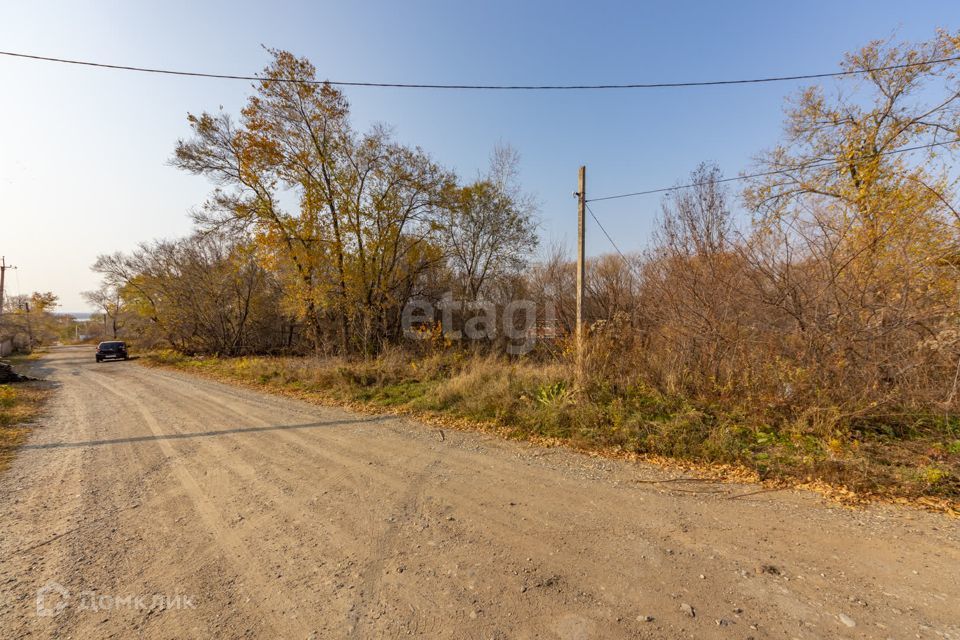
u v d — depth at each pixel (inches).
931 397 222.7
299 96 711.7
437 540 135.4
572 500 166.6
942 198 239.1
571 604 101.5
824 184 450.0
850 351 242.7
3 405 403.2
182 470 211.2
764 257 276.8
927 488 166.7
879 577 111.1
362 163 749.9
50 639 93.0
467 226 893.8
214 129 734.5
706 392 281.0
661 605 100.5
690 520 147.6
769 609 98.4
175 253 1112.8
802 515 150.6
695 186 327.3
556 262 770.2
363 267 743.7
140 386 574.2
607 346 333.1
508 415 299.7
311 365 586.2
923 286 232.7
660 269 346.0
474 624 95.0
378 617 98.3
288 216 744.3
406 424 306.5
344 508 161.6
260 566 121.9
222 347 1088.8
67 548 134.4
